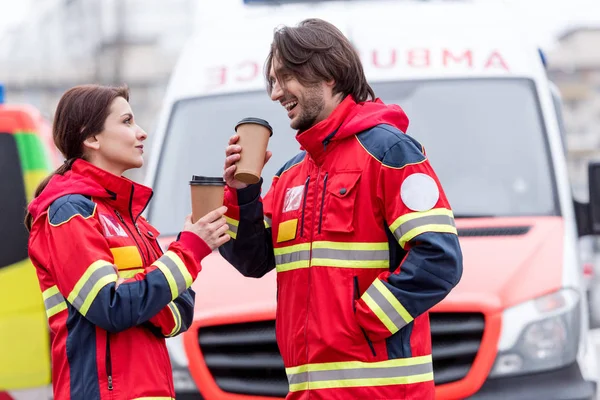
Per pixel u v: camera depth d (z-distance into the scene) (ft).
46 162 23.82
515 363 19.81
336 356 14.44
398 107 15.39
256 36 25.71
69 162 14.69
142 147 14.99
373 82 24.14
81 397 13.83
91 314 13.56
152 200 23.47
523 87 24.00
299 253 14.92
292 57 14.80
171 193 23.50
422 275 14.14
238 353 20.26
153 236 15.28
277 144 23.50
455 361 19.84
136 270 14.29
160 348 14.48
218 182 14.70
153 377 14.10
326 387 14.46
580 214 23.44
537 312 20.02
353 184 14.55
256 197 15.69
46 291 14.34
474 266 20.57
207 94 24.76
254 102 24.35
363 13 25.96
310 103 14.93
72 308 14.05
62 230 13.82
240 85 24.71
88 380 13.82
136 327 14.20
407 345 14.51
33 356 22.45
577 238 22.22
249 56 25.26
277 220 15.53
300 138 14.97
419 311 14.25
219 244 14.66
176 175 23.75
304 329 14.70
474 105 23.67
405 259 14.34
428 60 24.52
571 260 20.93
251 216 15.69
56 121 14.79
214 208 14.74
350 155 14.75
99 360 13.82
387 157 14.49
